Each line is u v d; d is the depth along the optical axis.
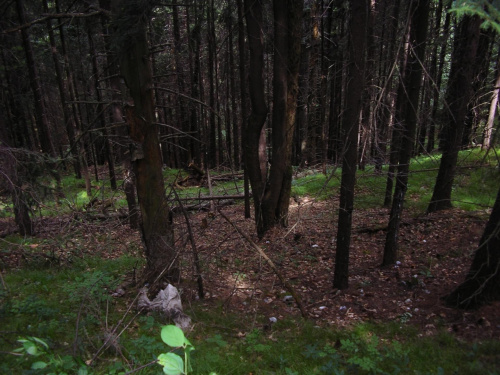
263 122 9.17
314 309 5.70
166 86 18.11
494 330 4.25
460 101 7.24
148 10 5.16
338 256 6.12
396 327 4.77
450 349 4.04
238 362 4.06
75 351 3.59
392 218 6.66
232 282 6.98
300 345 4.53
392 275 6.49
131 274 7.03
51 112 18.89
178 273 6.32
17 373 3.14
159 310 5.21
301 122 19.06
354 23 4.91
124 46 5.20
